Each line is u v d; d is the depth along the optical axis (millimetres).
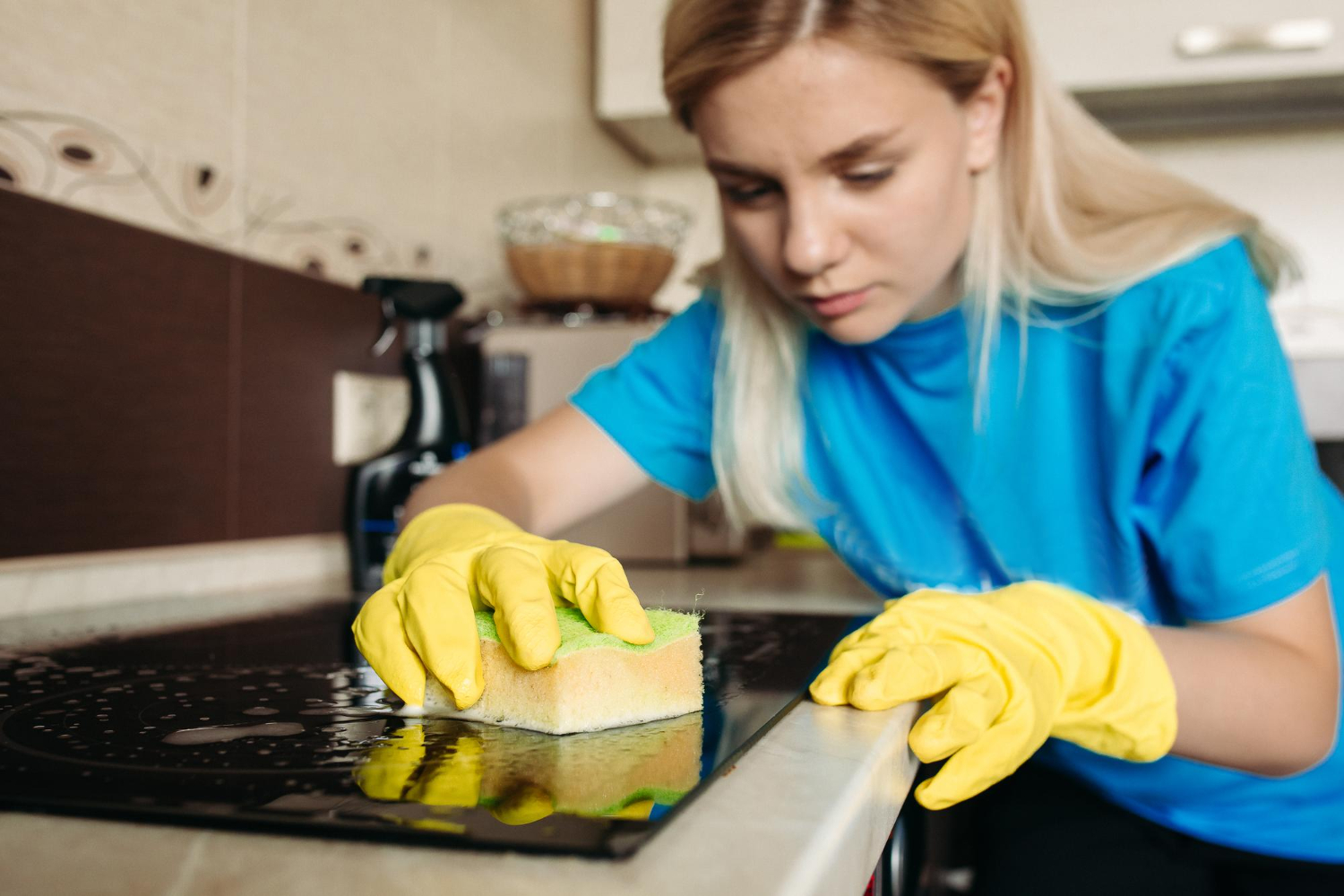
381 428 1249
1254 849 781
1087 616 567
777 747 385
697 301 986
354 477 1043
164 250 928
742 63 563
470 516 726
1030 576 851
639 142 2010
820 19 547
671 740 395
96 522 863
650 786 324
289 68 1095
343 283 1189
